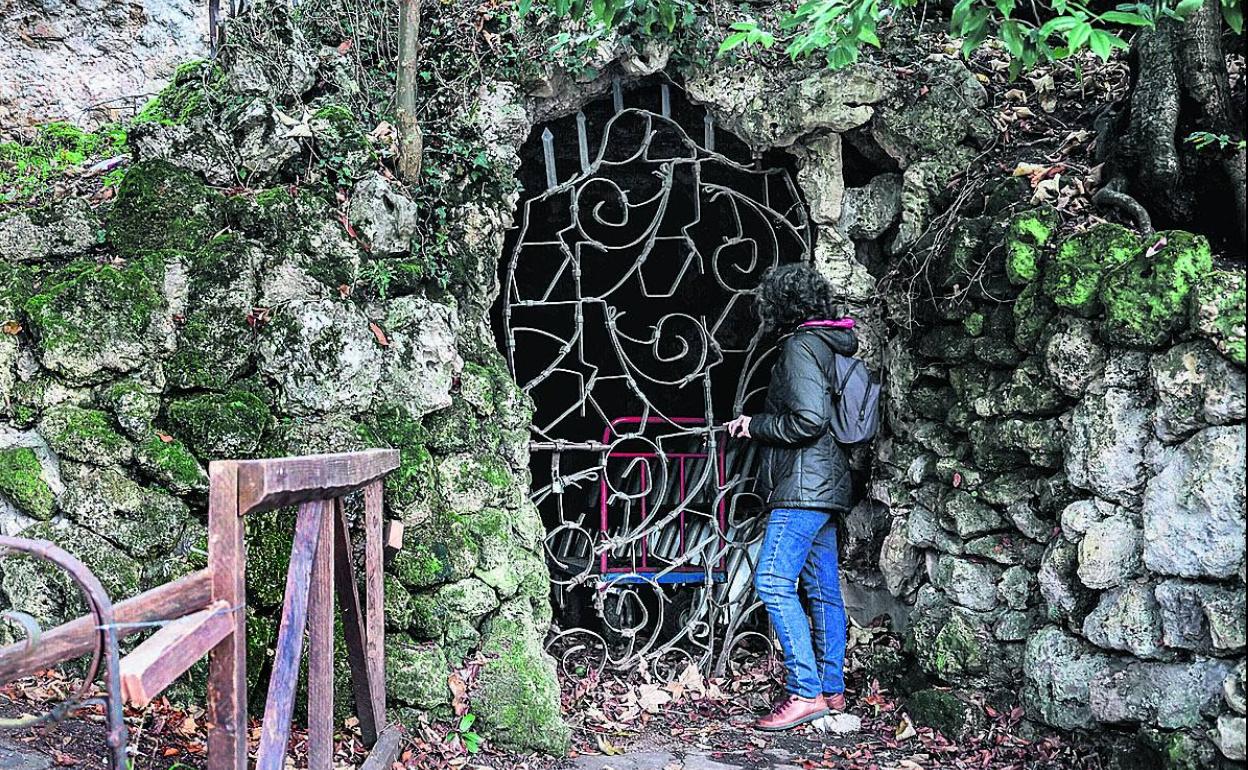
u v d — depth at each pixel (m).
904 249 4.34
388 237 3.72
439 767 3.37
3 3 4.86
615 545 4.49
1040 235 3.59
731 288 4.54
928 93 4.27
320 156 3.69
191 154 3.59
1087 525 3.32
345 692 3.47
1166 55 3.56
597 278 5.36
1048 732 3.48
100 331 3.37
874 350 4.43
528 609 3.79
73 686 3.27
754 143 4.40
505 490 3.86
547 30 4.12
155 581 3.38
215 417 3.40
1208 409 2.94
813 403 3.85
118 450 3.37
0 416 3.41
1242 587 2.86
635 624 4.90
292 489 2.27
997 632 3.70
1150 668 3.08
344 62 3.96
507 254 5.07
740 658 4.62
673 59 4.25
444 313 3.78
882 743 3.78
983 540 3.76
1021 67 4.29
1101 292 3.27
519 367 5.51
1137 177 3.58
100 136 4.64
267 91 3.70
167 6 5.04
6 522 3.38
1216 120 3.48
